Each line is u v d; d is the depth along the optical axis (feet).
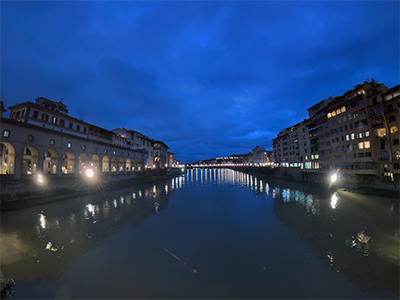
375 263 36.19
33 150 99.71
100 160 145.07
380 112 107.96
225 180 232.12
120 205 88.89
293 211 76.74
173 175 285.43
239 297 28.45
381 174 108.17
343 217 65.31
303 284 31.40
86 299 27.27
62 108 152.05
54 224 59.31
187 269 35.68
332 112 145.38
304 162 206.80
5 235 48.29
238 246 45.44
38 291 28.58
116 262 37.45
